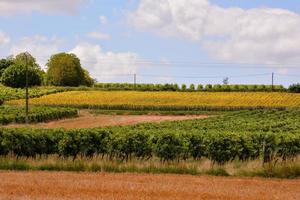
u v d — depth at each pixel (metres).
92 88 187.38
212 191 29.16
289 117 100.06
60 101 160.38
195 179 35.16
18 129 49.50
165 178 35.19
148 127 69.19
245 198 27.09
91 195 26.44
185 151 47.22
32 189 28.20
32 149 47.59
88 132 48.47
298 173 38.41
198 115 140.50
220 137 47.53
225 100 162.25
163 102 159.50
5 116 107.25
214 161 45.44
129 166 40.16
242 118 97.56
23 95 170.00
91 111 147.25
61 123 115.31
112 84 192.88
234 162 45.25
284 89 179.62
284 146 47.84
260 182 34.53
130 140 47.75
